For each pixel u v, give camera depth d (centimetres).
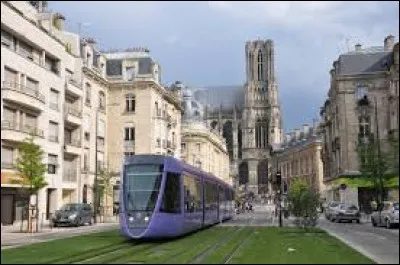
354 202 6259
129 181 2611
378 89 6381
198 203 3219
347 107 6444
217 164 12912
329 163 7750
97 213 5606
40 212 4741
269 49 16288
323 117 8756
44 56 5050
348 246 2234
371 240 2614
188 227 2894
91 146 6269
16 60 4434
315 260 1722
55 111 5172
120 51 7488
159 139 7169
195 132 10794
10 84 4338
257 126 16212
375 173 4500
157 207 2539
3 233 3425
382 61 6456
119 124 6912
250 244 2359
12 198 4403
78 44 6022
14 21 4428
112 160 6869
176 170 2748
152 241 2592
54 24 6138
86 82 6141
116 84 6925
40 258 1862
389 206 3759
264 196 15000
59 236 3072
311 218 3225
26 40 4688
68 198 5588
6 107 4334
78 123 5722
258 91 16338
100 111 6612
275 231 3288
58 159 5191
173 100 8019
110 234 3139
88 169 6047
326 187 8000
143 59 7288
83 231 3581
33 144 3722
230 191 5534
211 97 17350
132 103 6944
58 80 5284
